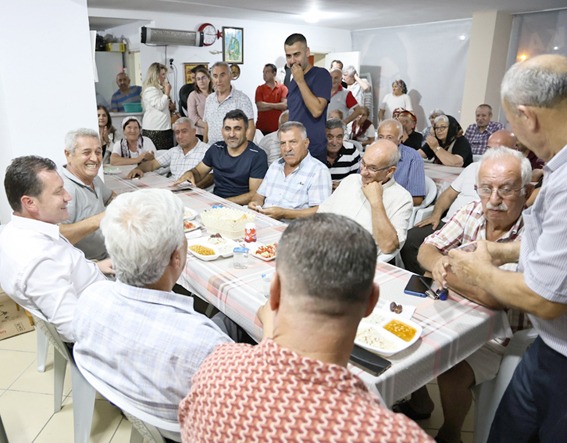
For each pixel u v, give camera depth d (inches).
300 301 24.9
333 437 21.5
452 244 67.7
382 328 49.6
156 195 41.2
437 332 50.1
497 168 58.0
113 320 39.6
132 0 200.7
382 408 23.4
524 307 41.0
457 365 59.2
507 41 234.2
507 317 58.0
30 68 96.4
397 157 79.2
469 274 46.2
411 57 287.9
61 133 103.9
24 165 59.5
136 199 40.4
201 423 25.3
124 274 39.9
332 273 24.3
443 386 60.8
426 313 54.4
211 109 168.2
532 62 38.2
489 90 235.8
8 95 95.3
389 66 302.7
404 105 284.2
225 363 26.7
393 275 66.2
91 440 68.4
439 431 64.1
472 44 234.2
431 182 128.1
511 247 52.6
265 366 24.3
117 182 127.7
